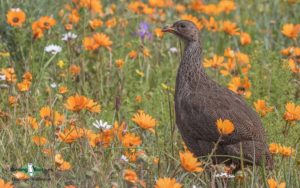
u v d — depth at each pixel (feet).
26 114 38.65
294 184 34.60
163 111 41.50
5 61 45.44
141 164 32.86
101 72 47.11
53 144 33.47
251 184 33.63
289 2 58.65
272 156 36.22
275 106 43.06
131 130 39.88
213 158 36.83
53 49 44.29
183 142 40.06
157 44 51.49
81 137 33.55
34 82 44.65
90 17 52.80
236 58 47.24
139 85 46.83
